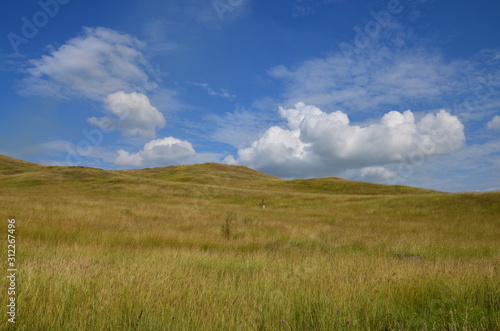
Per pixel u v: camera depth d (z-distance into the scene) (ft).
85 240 34.35
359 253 37.29
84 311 11.98
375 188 217.56
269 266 25.00
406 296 16.15
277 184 243.81
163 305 13.15
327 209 110.63
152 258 25.30
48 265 18.44
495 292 16.70
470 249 42.16
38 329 10.93
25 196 98.37
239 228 52.65
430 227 68.08
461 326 12.78
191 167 329.52
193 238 40.47
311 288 17.16
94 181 193.26
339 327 11.93
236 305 13.76
